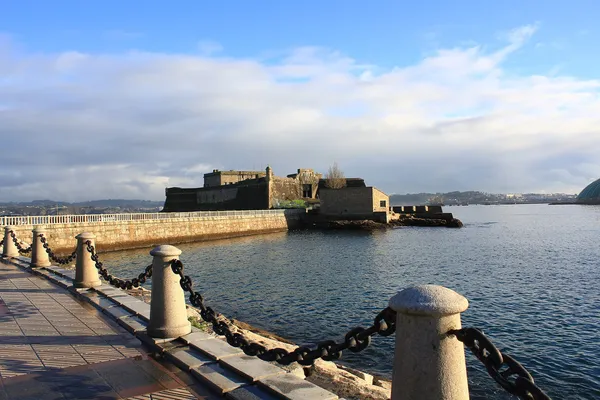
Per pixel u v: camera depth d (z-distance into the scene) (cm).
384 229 7400
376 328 437
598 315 1875
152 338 755
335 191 8062
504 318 1845
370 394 787
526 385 308
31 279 1434
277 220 7506
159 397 547
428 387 348
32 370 633
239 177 10069
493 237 5966
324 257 4088
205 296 2406
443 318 352
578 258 3719
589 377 1252
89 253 1230
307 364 528
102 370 638
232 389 560
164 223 5362
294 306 2138
